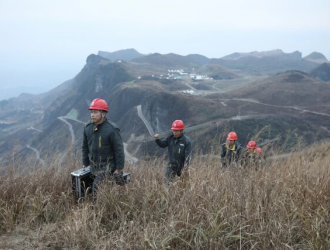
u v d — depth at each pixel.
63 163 5.37
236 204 3.06
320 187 3.66
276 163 4.77
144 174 4.83
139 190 3.67
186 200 3.11
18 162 4.81
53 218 3.57
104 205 3.41
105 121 3.88
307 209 3.14
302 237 2.80
